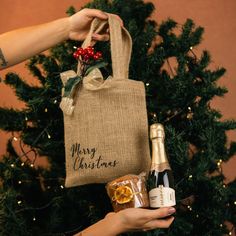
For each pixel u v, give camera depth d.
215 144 1.40
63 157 1.46
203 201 1.39
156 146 0.91
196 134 1.40
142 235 1.25
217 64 2.12
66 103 0.97
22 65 2.22
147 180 0.92
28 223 1.44
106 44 1.33
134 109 0.95
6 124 1.41
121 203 0.89
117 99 0.95
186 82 1.34
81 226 1.41
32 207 1.44
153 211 0.84
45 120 1.41
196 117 1.37
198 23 2.15
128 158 0.94
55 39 1.17
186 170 1.31
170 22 1.45
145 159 0.96
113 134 0.95
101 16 1.07
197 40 1.43
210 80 1.40
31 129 1.44
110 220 0.87
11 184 1.44
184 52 1.40
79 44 1.39
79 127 0.97
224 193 1.34
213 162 1.34
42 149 1.41
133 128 0.95
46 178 1.47
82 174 0.97
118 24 1.00
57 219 1.37
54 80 1.36
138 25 1.46
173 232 1.31
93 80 0.96
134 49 1.35
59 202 1.40
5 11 2.32
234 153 1.53
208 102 1.52
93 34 1.11
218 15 2.14
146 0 2.18
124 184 0.89
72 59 1.38
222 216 1.44
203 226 1.41
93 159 0.95
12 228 1.34
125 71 1.04
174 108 1.37
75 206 1.43
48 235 1.39
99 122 0.95
